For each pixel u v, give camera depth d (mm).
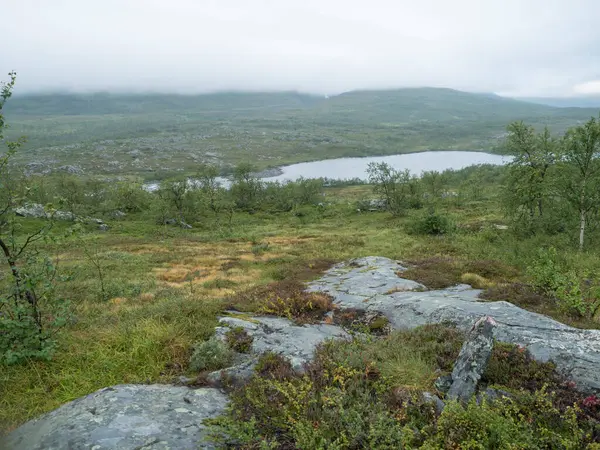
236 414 5453
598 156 22922
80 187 80062
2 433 5574
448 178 91938
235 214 90688
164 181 78062
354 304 11594
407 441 4414
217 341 7852
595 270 16891
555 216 26797
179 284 21547
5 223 8133
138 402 5773
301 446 4457
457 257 23516
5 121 7832
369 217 71812
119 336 8656
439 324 8633
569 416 4949
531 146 28906
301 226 64938
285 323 9789
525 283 14352
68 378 7160
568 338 7078
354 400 5445
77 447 4609
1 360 7484
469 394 5434
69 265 27531
